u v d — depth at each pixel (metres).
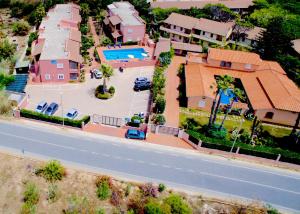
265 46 113.81
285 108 82.31
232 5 149.00
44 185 59.50
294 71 107.88
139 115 81.75
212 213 58.09
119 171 64.06
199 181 64.19
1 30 126.75
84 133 73.50
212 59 100.38
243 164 69.69
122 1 141.88
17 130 71.88
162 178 63.72
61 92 89.31
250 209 59.41
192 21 124.25
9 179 60.09
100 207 57.00
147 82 94.06
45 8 135.38
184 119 82.81
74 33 109.50
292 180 67.31
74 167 63.62
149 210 54.31
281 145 77.00
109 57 109.81
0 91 82.88
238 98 90.31
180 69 105.25
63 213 55.97
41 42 99.12
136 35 119.19
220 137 74.81
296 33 127.00
